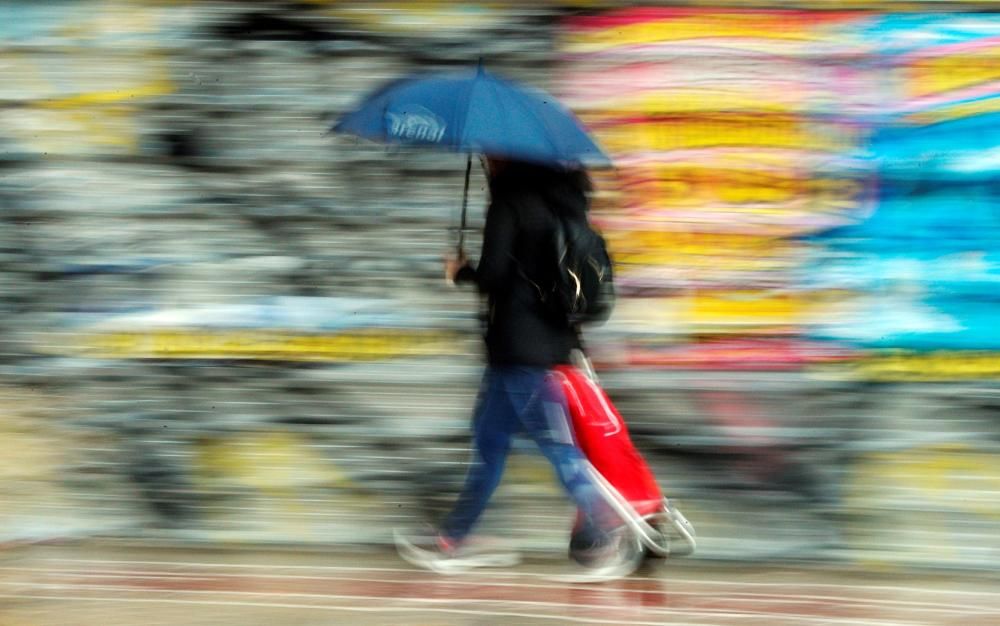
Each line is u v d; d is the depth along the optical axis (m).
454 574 13.71
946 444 14.26
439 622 12.16
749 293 14.46
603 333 14.58
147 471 14.89
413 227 14.79
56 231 14.96
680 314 14.52
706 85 14.36
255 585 13.31
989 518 14.16
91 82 14.89
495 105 12.22
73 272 14.98
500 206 12.68
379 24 14.66
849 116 14.27
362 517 14.78
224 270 14.95
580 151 12.45
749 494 14.41
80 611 12.44
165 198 14.93
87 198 14.95
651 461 14.55
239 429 14.90
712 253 14.47
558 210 12.73
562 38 14.46
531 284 12.76
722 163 14.41
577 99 14.46
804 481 14.36
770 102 14.33
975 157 14.18
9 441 14.90
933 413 14.27
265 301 14.95
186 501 14.87
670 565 14.15
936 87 14.16
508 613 12.45
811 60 14.27
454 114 12.12
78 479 14.90
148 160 14.91
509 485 14.47
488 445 13.28
